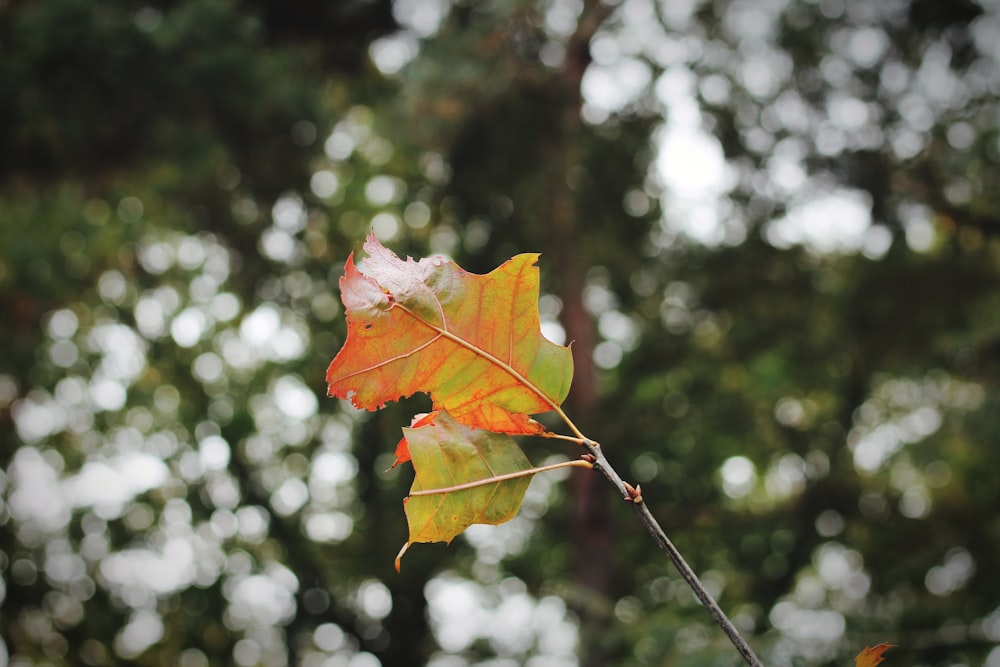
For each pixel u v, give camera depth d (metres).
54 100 10.13
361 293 1.15
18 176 10.92
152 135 10.74
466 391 1.18
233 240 13.15
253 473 13.87
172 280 12.62
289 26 12.51
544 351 1.18
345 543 13.86
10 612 12.08
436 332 1.16
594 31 11.07
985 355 10.42
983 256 11.42
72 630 12.45
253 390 13.59
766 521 13.06
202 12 10.17
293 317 13.75
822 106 10.92
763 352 13.33
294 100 10.96
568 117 11.30
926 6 10.44
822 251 12.33
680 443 13.45
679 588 13.43
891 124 10.72
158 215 11.51
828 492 13.13
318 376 13.41
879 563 12.55
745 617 13.50
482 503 1.15
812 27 10.92
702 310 13.08
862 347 12.77
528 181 11.95
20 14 9.84
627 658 10.38
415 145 10.82
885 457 13.30
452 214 13.02
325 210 13.12
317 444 14.16
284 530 13.59
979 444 9.95
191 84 10.40
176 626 13.21
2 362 10.67
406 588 13.84
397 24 12.66
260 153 11.78
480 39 10.60
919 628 11.69
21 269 10.08
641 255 12.80
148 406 12.53
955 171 10.30
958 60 10.59
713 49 11.43
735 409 13.35
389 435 13.17
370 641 14.11
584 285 12.27
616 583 13.40
